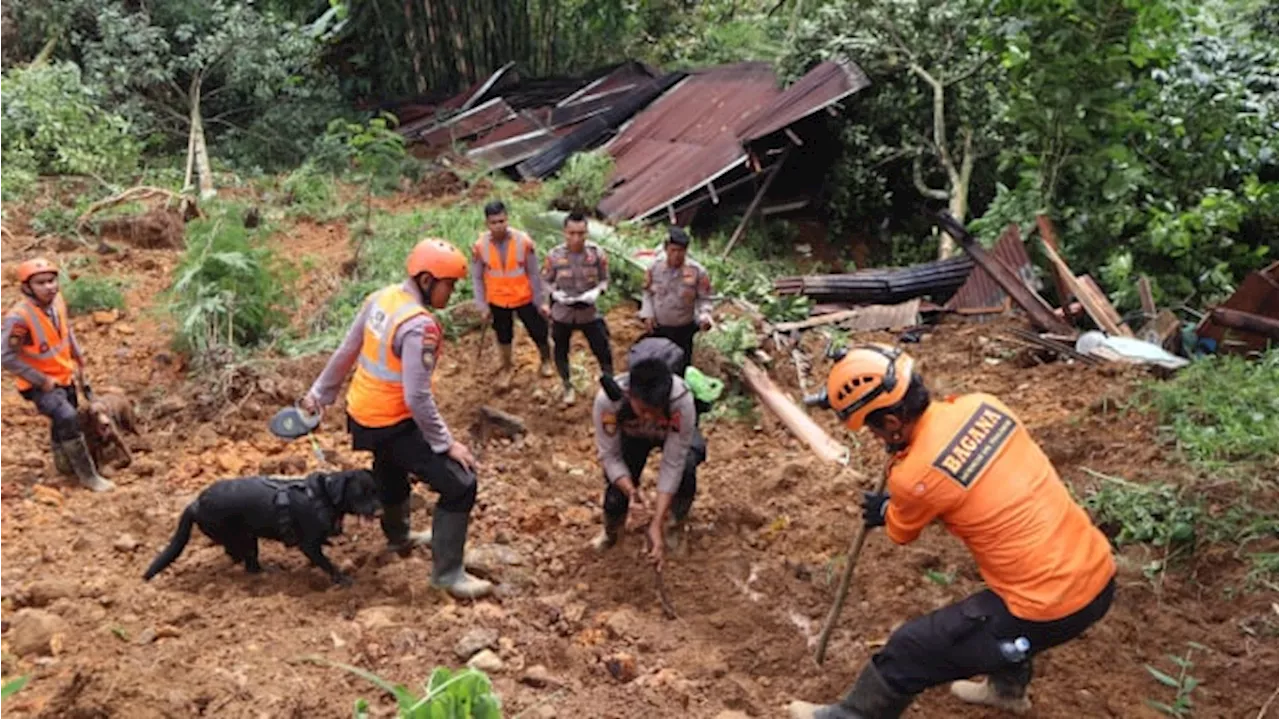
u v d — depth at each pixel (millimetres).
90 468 7199
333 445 7996
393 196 14969
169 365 9211
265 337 9688
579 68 20047
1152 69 12250
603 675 5316
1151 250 11875
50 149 14906
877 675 4680
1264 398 8109
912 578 6375
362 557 6410
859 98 14328
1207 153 12148
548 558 6527
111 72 16250
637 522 6812
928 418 4535
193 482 7383
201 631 5484
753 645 5668
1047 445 7918
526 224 12133
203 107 17781
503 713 4828
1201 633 5844
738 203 14523
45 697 4801
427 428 5594
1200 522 6629
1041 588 4375
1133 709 5219
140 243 12500
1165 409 8141
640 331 10391
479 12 18984
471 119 17125
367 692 4973
